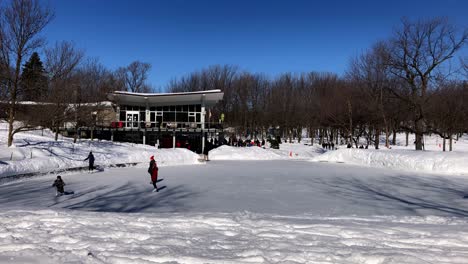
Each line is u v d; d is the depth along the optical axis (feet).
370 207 39.06
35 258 14.84
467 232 21.57
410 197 46.09
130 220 24.58
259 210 37.19
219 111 252.01
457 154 79.92
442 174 74.59
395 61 116.06
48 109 76.74
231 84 261.44
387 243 18.69
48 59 78.54
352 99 151.43
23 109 79.05
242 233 21.13
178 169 84.17
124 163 86.58
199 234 20.59
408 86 121.08
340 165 99.40
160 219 25.26
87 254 15.58
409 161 85.35
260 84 259.80
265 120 240.53
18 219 23.95
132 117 140.26
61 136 117.80
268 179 65.16
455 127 126.82
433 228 23.47
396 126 141.28
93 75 114.73
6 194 46.55
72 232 20.06
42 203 40.73
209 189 52.75
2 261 14.40
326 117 172.35
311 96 230.48
